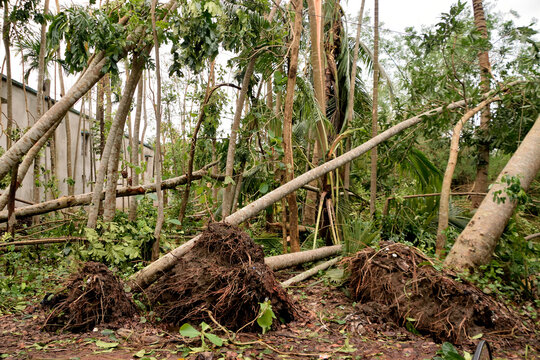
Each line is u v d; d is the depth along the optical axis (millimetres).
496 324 3561
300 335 3346
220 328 3283
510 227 5020
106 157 6035
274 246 7086
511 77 6652
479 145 8102
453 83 6477
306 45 8812
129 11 5430
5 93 9633
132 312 3688
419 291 3676
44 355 2773
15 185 5918
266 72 6766
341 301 4336
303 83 6668
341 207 7102
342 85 10156
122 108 5949
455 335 3352
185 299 3545
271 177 6418
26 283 5047
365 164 8805
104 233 5723
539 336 3516
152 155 19234
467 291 3580
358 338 3324
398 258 4051
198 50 5383
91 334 3270
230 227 4004
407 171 8219
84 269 3662
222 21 5691
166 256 4297
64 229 6723
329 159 6715
